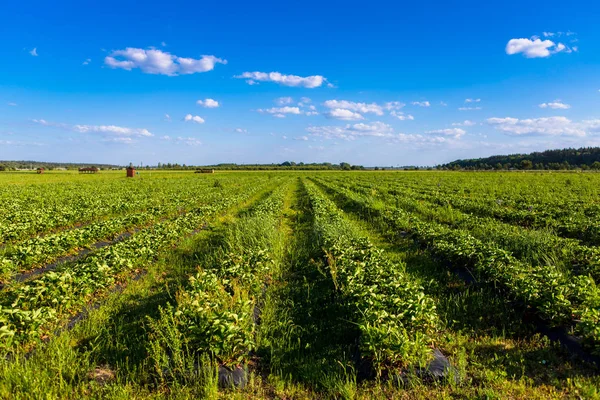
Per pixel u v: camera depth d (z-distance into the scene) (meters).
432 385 5.17
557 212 18.58
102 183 47.47
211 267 9.98
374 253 10.13
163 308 7.70
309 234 14.71
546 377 5.36
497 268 8.50
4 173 85.94
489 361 5.73
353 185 43.44
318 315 7.58
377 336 5.43
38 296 7.25
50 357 5.62
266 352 6.13
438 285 9.05
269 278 9.48
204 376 5.18
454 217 17.67
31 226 15.35
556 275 7.65
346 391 4.97
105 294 8.50
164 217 20.83
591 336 5.70
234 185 44.88
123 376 5.37
